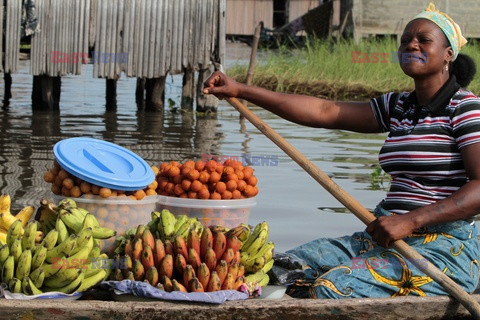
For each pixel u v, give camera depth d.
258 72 15.14
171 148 8.28
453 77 3.65
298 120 4.06
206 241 3.43
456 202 3.45
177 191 4.34
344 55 16.38
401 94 3.86
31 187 6.09
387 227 3.45
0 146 8.10
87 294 3.49
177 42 11.09
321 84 14.66
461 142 3.55
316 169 3.76
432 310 3.43
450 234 3.62
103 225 3.92
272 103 4.09
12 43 10.93
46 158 7.46
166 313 3.21
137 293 3.28
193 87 12.20
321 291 3.54
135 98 13.52
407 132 3.67
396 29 22.91
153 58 11.08
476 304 3.32
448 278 3.40
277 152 8.24
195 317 3.24
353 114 3.99
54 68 11.02
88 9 10.95
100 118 10.82
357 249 3.91
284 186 6.56
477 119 3.53
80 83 15.96
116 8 10.98
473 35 22.73
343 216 5.62
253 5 30.56
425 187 3.64
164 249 3.44
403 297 3.43
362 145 8.94
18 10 10.91
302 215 5.61
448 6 22.69
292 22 26.81
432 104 3.62
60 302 3.18
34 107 11.66
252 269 3.59
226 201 4.30
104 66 11.05
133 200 3.97
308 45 17.31
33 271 3.31
